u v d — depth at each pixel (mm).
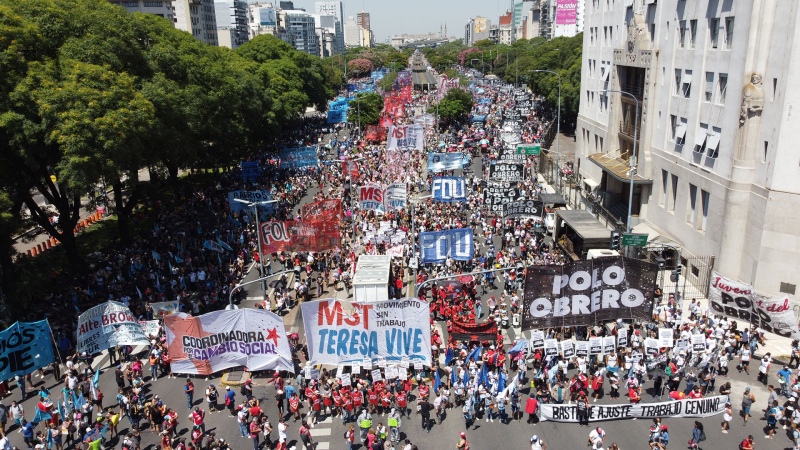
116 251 53188
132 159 43812
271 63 121188
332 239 44062
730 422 28203
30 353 31281
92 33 46438
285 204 65438
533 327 31156
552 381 30391
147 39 56812
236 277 47031
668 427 27969
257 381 33188
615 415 28703
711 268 42125
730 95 40188
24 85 38844
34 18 43844
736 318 34375
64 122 38281
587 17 74438
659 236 48125
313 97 140000
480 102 134375
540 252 49781
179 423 29422
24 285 45344
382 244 51469
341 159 84375
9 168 40938
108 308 33125
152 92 47250
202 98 58375
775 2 36438
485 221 57844
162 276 46406
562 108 112000
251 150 97875
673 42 49062
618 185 63000
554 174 77312
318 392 30141
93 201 51250
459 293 41500
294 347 35906
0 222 37000
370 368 31328
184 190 75750
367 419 27281
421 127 72562
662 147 51406
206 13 193625
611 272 30594
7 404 31375
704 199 44719
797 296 37656
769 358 31125
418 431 28500
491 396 29609
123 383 31797
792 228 36812
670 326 35781
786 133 35938
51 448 27922
